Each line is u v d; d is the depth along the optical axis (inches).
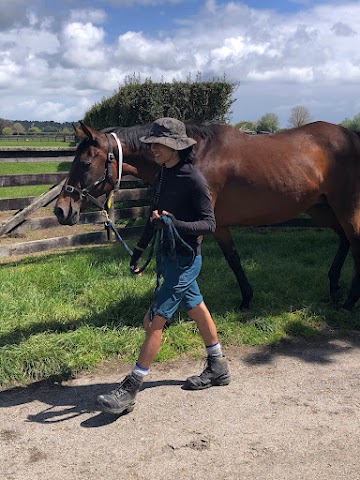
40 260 272.8
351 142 187.6
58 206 159.8
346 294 209.6
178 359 156.5
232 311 187.9
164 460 107.0
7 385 142.6
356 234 189.0
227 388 139.2
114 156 163.6
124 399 122.2
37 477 102.1
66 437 116.6
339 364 154.2
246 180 173.5
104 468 104.8
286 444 112.5
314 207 210.4
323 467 104.2
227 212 178.7
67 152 327.6
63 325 173.9
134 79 420.5
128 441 114.4
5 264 270.1
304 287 214.7
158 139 115.6
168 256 121.6
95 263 247.6
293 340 172.1
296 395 134.9
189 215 122.1
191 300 131.6
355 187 187.5
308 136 186.5
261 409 127.8
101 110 497.7
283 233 339.0
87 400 134.2
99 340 161.3
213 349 137.6
